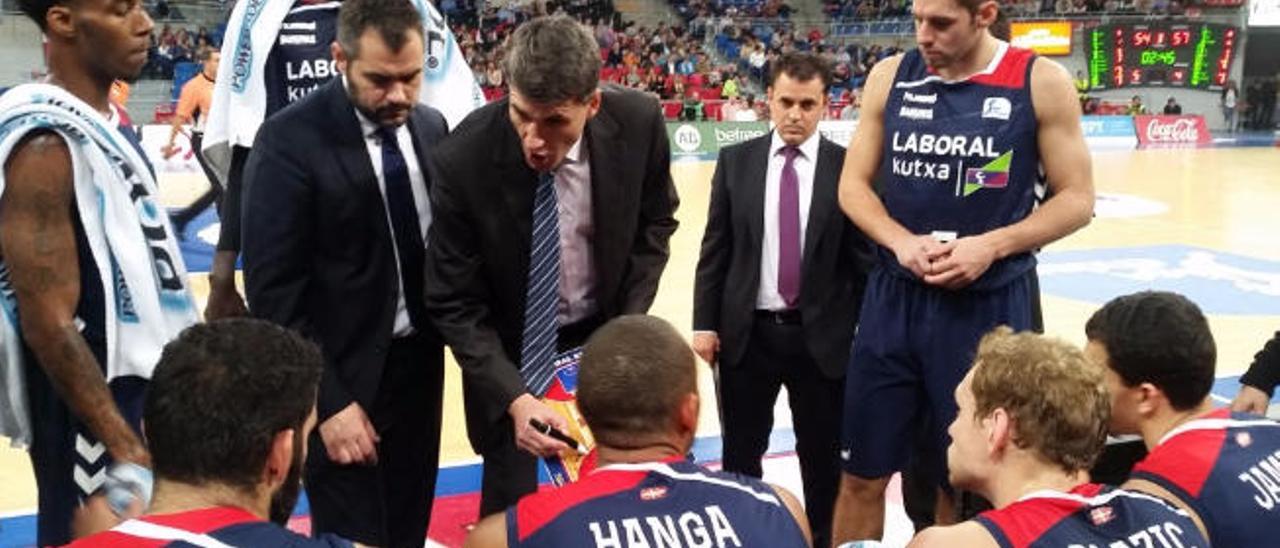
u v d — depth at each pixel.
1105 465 2.81
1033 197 2.86
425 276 2.85
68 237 2.12
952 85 2.84
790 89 3.48
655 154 2.95
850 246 3.54
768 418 3.80
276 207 2.71
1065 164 2.79
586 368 1.86
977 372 1.99
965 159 2.83
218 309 3.70
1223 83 28.16
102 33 2.20
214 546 1.49
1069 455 1.90
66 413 2.27
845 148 3.59
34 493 4.27
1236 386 5.94
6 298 2.18
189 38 21.48
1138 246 10.48
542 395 2.71
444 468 4.60
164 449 1.56
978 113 2.81
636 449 1.84
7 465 4.57
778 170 3.60
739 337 3.65
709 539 1.75
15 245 2.07
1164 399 2.25
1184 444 2.19
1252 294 8.30
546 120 2.47
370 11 2.52
